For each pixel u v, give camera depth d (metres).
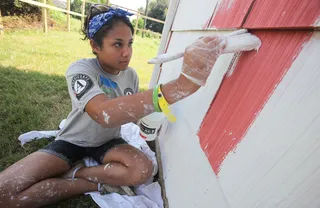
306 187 0.52
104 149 1.58
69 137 1.54
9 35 5.27
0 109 2.15
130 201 1.45
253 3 0.82
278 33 0.67
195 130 1.22
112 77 1.50
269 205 0.62
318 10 0.52
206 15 1.38
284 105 0.61
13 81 2.75
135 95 0.98
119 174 1.43
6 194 1.20
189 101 1.43
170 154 1.66
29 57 3.87
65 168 1.46
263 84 0.71
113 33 1.23
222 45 0.77
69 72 1.29
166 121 1.99
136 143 1.99
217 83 1.05
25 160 1.33
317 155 0.50
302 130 0.54
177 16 2.33
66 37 6.56
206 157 1.06
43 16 6.49
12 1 6.88
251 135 0.73
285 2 0.64
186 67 0.81
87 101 1.12
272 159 0.63
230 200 0.78
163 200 1.55
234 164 0.80
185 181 1.27
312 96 0.53
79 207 1.41
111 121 1.03
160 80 2.40
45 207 1.37
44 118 2.18
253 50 0.80
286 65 0.63
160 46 2.63
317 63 0.53
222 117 0.94
